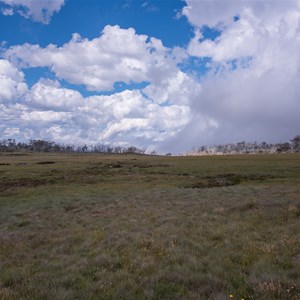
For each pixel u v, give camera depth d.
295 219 15.79
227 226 15.15
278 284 7.73
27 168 74.31
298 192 25.20
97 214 22.80
